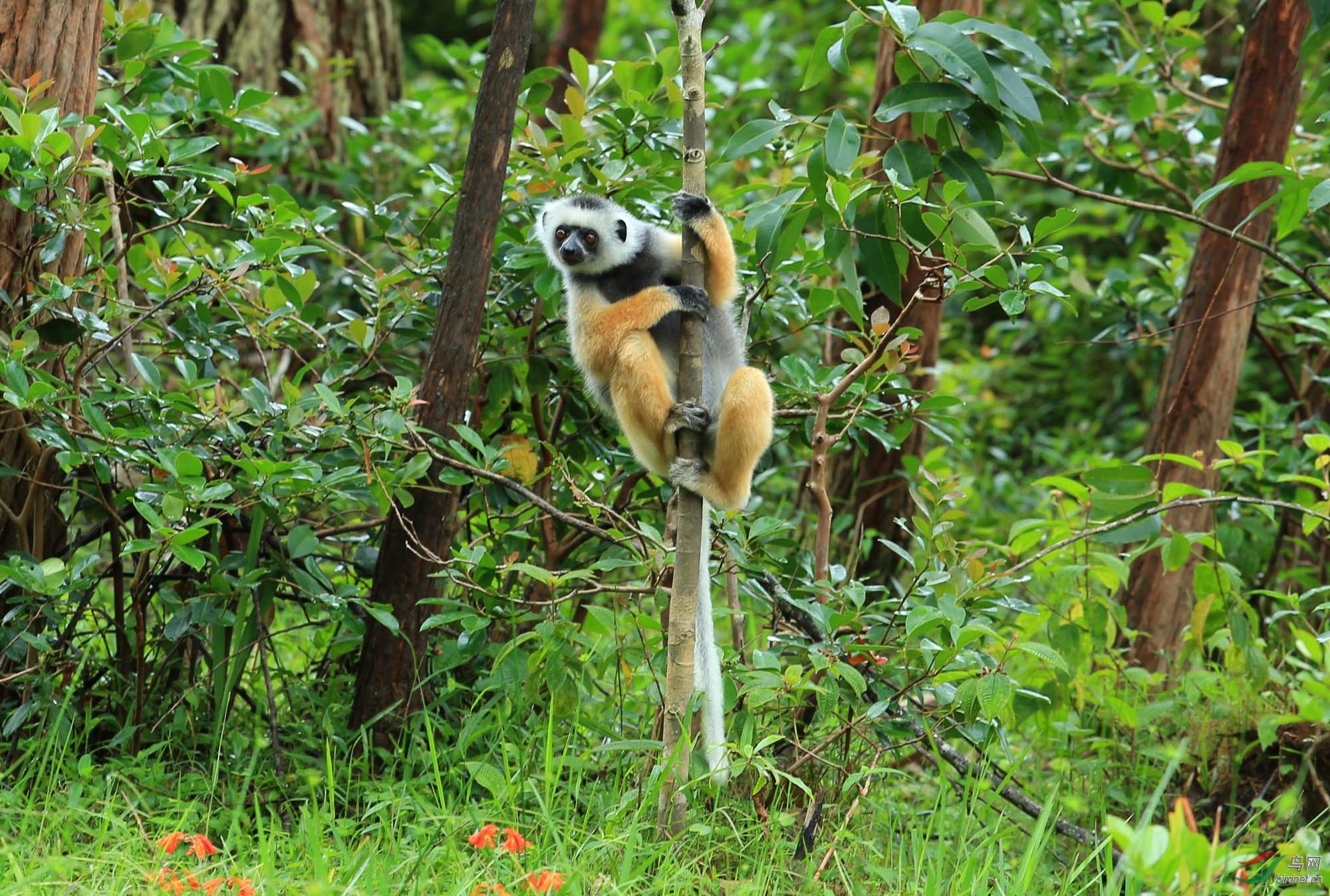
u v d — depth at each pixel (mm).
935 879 7832
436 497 10133
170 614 10688
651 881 8062
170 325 11297
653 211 11773
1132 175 15219
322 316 11984
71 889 7316
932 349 14367
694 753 8688
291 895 7293
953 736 10266
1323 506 10023
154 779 9250
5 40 9859
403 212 15602
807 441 11766
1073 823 10398
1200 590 10391
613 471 12344
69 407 9719
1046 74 15789
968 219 8859
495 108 9828
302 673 11289
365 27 19328
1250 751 10562
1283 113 12742
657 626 9125
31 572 8883
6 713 10062
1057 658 8586
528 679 9672
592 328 9695
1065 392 21188
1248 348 18625
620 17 28547
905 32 8562
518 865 7656
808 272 11641
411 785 9297
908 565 14297
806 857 8812
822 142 9242
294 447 10555
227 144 17266
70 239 10203
